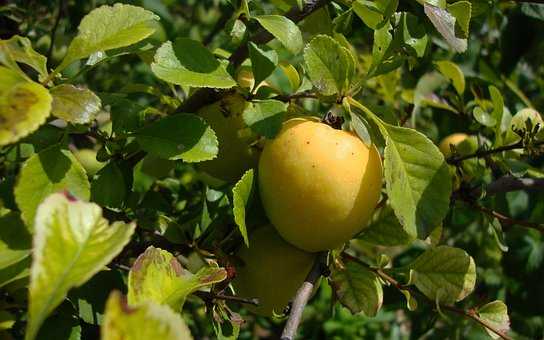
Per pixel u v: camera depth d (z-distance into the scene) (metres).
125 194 0.40
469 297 0.63
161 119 0.38
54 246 0.27
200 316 0.61
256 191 0.40
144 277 0.32
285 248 0.41
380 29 0.40
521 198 0.62
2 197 0.35
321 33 0.45
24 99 0.30
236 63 0.42
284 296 0.41
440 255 0.42
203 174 0.49
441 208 0.37
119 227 0.28
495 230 0.47
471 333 0.65
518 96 0.62
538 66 0.69
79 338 0.34
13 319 0.31
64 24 0.59
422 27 0.41
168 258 0.33
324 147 0.38
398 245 0.43
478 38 0.63
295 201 0.38
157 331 0.26
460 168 0.49
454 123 0.61
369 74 0.40
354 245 0.60
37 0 0.56
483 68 0.63
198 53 0.38
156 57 0.38
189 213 0.46
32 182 0.33
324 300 0.88
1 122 0.29
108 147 0.40
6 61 0.32
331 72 0.39
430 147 0.38
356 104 0.39
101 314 0.37
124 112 0.40
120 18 0.35
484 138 0.53
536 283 0.64
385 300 0.61
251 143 0.41
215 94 0.40
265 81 0.44
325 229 0.38
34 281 0.27
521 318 0.68
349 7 0.45
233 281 0.42
